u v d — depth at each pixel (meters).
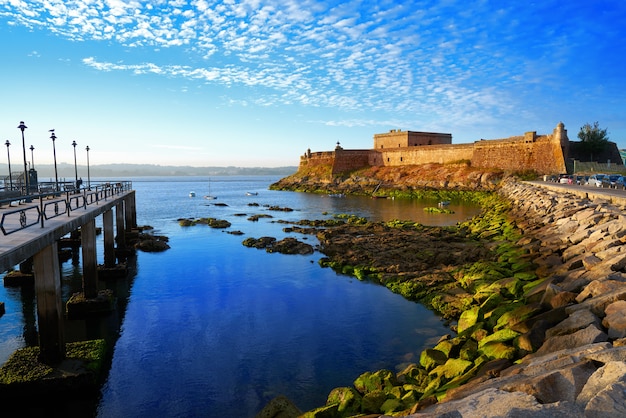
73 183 45.59
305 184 127.12
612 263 12.77
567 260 17.95
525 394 6.06
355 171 121.50
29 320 19.34
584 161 82.69
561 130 79.56
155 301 21.70
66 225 15.30
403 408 9.97
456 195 84.50
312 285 24.23
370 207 71.62
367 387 12.33
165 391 13.26
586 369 6.30
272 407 10.95
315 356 15.32
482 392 6.73
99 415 12.16
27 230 13.48
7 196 26.47
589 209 25.17
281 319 19.00
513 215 41.34
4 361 15.36
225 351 15.89
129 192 41.09
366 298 21.67
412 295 21.58
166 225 50.47
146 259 31.42
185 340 16.92
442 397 8.69
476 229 39.28
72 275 26.84
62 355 13.77
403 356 15.05
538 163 82.94
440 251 29.41
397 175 106.31
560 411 5.38
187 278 26.05
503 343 11.12
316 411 10.38
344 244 34.12
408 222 47.47
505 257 23.89
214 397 12.91
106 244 26.25
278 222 53.25
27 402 12.65
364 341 16.44
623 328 8.40
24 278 24.58
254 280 25.47
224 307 20.72
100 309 19.70
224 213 65.31
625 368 5.59
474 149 96.69
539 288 14.49
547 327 10.54
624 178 51.19
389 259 28.80
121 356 15.55
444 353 13.13
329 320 18.75
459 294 20.23
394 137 122.25
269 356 15.42
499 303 15.83
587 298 11.14
